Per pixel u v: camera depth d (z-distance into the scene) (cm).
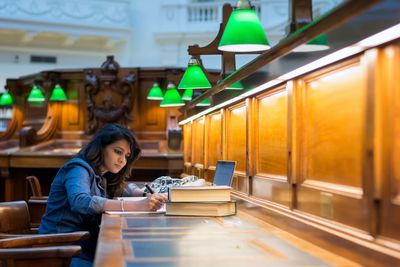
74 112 895
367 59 145
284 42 166
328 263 145
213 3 1543
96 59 1583
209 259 151
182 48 1570
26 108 997
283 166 223
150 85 873
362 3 116
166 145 833
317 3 1193
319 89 184
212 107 355
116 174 326
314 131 187
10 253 215
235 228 209
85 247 288
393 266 127
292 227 193
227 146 343
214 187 249
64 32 1466
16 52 1499
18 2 1409
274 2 1404
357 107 155
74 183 275
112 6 1525
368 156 143
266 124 250
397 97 133
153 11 1582
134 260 150
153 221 229
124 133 302
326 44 152
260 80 226
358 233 148
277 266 142
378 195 138
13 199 758
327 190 171
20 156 729
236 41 198
